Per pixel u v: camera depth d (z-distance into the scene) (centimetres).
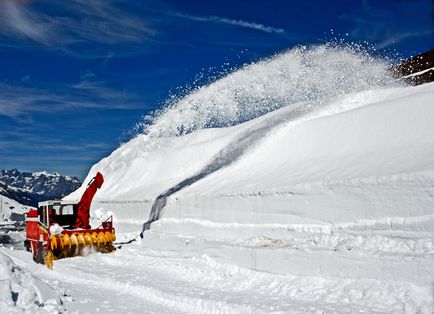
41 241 1392
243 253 1009
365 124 1346
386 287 716
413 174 852
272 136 1812
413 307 652
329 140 1438
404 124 1211
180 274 1041
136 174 2784
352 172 1070
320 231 1020
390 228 866
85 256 1395
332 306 699
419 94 1267
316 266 842
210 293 843
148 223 1828
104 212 2411
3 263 992
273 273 915
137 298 875
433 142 1052
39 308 748
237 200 1330
